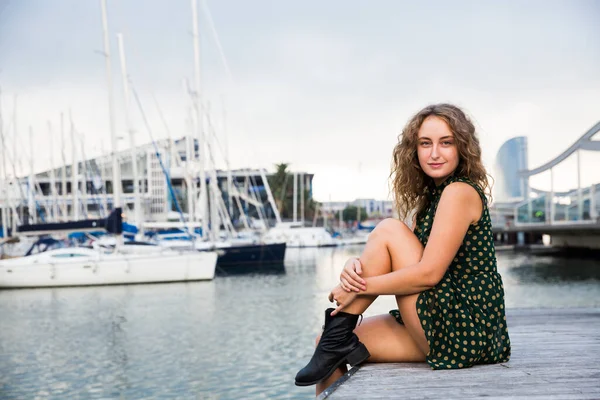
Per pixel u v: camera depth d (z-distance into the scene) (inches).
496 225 2760.8
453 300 95.7
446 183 98.9
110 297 768.9
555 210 2593.5
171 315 598.2
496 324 98.4
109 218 905.5
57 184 1953.7
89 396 307.4
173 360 380.8
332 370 96.9
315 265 1366.9
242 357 379.9
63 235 1140.5
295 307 639.1
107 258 898.7
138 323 552.4
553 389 87.7
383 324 103.8
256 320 546.3
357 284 92.9
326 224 3400.6
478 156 99.1
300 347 407.5
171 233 1332.4
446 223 91.8
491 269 98.9
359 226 3341.5
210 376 335.0
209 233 1275.8
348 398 84.4
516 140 7554.1
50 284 885.8
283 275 1088.8
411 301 95.2
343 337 97.0
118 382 332.2
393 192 109.0
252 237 1507.1
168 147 1471.5
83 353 419.2
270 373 336.8
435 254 91.2
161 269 916.0
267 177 3078.2
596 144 2345.0
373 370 99.6
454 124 97.6
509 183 7554.1
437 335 96.6
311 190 3415.4
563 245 2285.9
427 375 95.6
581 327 174.1
